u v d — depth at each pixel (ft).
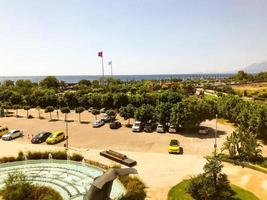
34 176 102.27
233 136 119.55
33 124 199.31
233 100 201.98
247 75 615.98
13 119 219.00
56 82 433.48
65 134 168.55
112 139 155.84
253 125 150.61
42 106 263.49
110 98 240.73
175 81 538.88
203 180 87.20
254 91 352.69
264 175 102.99
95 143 148.36
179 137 158.92
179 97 206.80
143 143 147.33
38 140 150.71
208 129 178.60
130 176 98.22
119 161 117.19
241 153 116.98
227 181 90.74
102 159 121.80
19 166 113.70
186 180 97.81
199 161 117.60
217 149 135.13
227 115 202.80
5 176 102.63
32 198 83.25
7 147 142.00
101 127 186.39
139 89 309.83
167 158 122.01
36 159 121.19
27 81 418.51
